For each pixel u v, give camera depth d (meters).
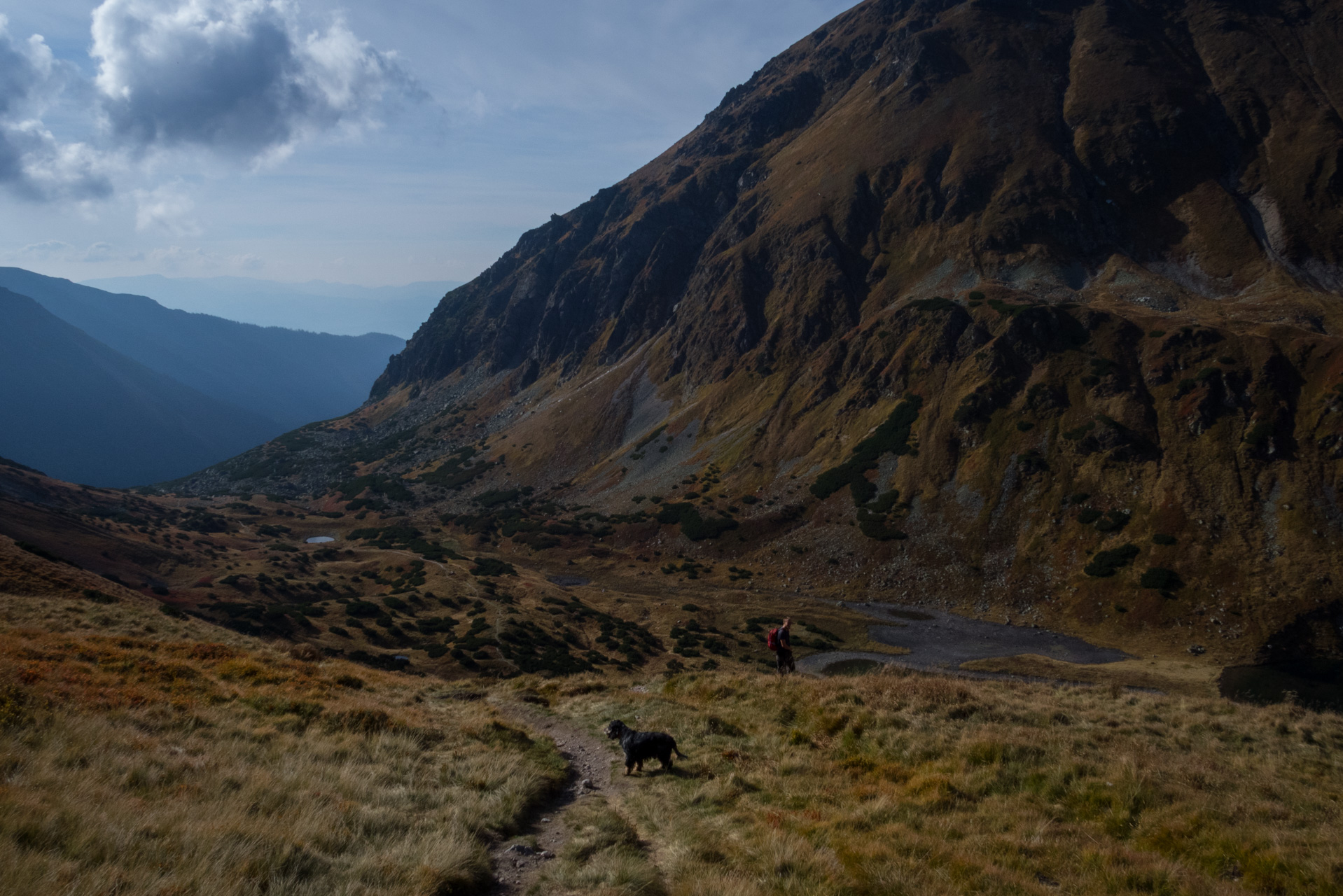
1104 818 10.95
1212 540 83.06
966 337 130.38
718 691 23.17
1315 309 113.31
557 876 9.22
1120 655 74.69
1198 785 12.29
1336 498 80.56
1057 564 91.62
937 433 119.12
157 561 102.31
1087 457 100.69
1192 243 143.00
